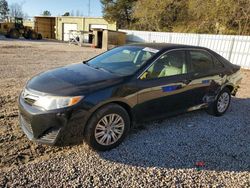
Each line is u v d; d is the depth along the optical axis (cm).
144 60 438
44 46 2433
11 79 823
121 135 397
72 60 1460
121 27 4053
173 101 461
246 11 2011
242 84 1009
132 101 398
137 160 366
